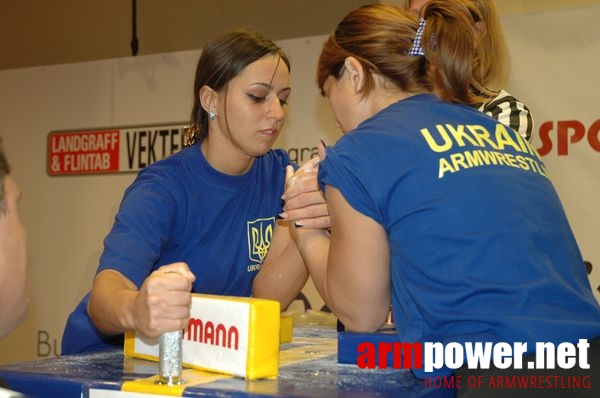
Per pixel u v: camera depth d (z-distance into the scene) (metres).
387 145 1.08
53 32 4.22
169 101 3.45
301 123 3.17
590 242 2.73
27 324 3.72
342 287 1.12
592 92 2.73
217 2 3.81
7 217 0.86
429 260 1.03
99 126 3.60
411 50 1.20
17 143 3.78
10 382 1.05
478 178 1.06
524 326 0.97
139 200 1.49
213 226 1.65
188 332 1.09
